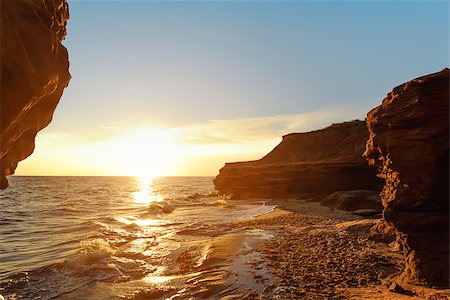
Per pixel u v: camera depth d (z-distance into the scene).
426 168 7.99
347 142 43.28
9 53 4.39
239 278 10.12
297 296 8.23
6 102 4.52
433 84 8.02
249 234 17.80
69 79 7.09
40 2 5.29
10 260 14.48
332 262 11.05
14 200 50.44
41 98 6.11
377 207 26.11
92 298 9.56
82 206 40.59
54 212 34.00
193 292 9.48
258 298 8.41
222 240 16.11
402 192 8.44
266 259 12.15
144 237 18.77
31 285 10.69
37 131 7.13
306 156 46.25
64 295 9.81
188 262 12.90
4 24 4.26
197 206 38.25
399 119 8.45
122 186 111.31
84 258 13.59
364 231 15.91
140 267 12.66
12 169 6.95
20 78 4.66
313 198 36.25
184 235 19.00
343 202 28.33
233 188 48.94
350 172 35.16
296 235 16.72
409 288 7.80
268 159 51.69
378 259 11.13
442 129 7.79
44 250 16.33
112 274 11.73
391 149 8.65
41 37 5.18
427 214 7.97
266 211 30.62
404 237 8.48
